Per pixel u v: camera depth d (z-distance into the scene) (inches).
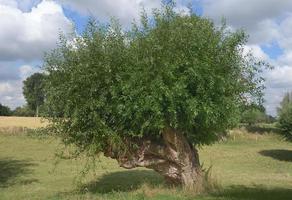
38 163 1676.9
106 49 775.7
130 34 785.6
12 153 2023.9
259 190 899.4
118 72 762.2
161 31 759.7
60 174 1347.2
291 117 2084.2
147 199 745.0
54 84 800.9
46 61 807.1
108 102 777.6
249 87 826.2
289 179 1234.6
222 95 772.6
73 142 822.5
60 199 797.2
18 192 989.8
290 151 2353.6
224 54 788.6
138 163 840.9
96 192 892.6
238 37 799.1
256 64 826.2
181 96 736.3
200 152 2207.2
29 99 5012.3
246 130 3051.2
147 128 788.6
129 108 745.0
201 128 837.8
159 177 1229.7
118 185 1049.5
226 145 2573.8
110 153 837.2
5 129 2645.2
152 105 729.6
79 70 768.3
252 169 1596.9
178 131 808.9
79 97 776.9
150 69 737.0
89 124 789.9
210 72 746.2
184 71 738.8
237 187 969.5
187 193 788.0
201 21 786.8
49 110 815.1
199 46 748.6
